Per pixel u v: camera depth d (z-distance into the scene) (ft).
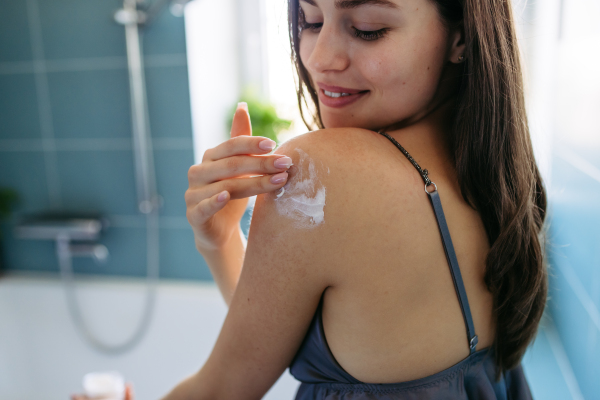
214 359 1.58
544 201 1.85
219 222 1.78
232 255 2.01
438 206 1.34
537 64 5.10
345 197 1.26
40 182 6.51
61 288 6.39
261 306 1.42
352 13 1.33
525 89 2.06
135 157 6.10
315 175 1.29
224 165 1.42
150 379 6.27
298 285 1.34
